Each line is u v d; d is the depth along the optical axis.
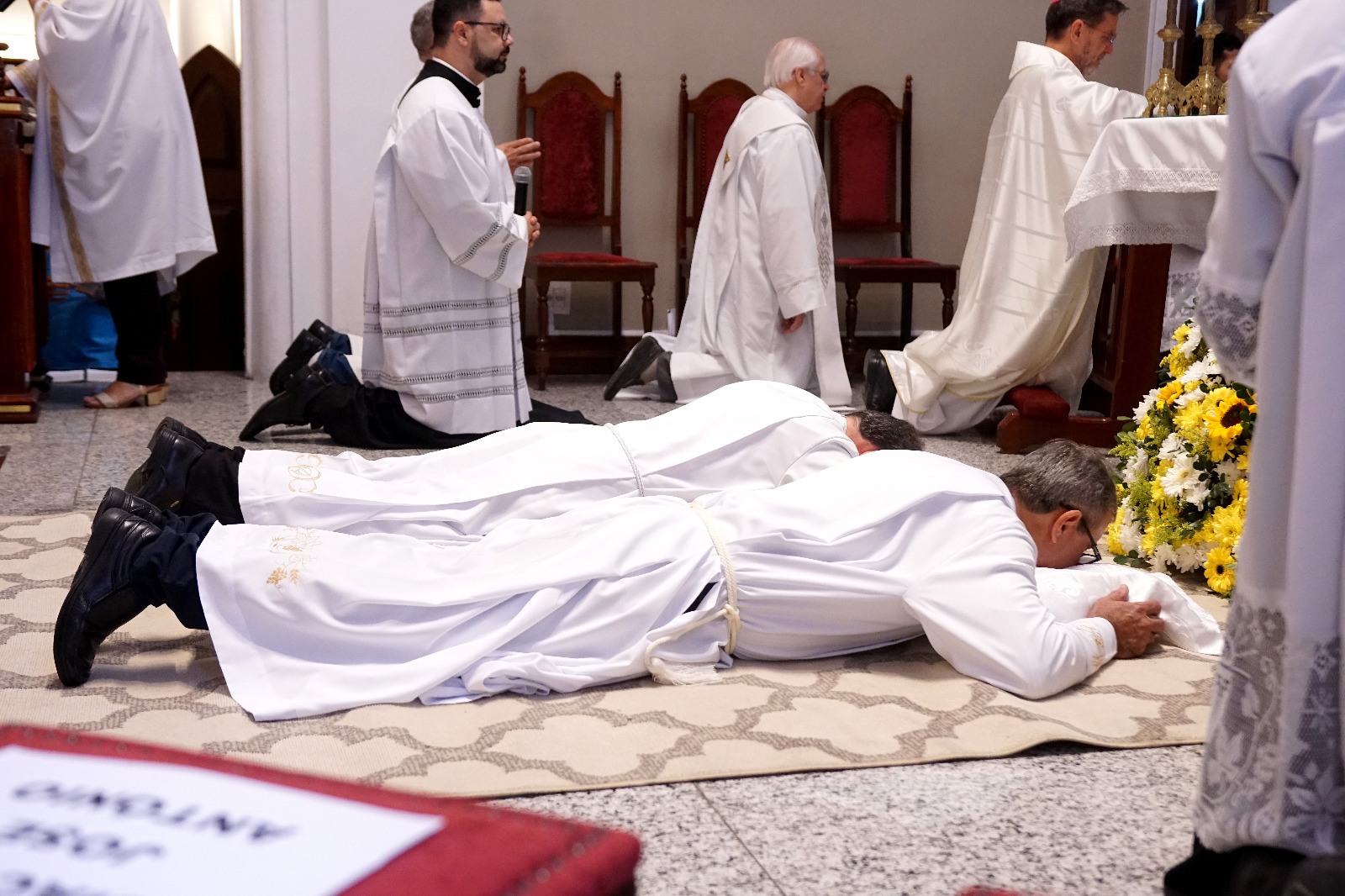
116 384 5.68
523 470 3.03
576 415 5.36
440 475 3.08
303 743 2.04
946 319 7.27
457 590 2.31
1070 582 2.61
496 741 2.07
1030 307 5.38
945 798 1.92
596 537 2.43
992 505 2.49
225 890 0.59
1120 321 5.20
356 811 0.68
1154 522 3.33
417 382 4.89
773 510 2.51
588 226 7.58
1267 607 1.40
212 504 2.87
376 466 3.06
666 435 3.12
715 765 1.99
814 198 6.18
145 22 5.42
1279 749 1.38
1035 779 2.00
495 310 4.96
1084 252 5.23
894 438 3.11
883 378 5.77
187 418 5.41
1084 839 1.79
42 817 0.65
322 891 0.60
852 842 1.76
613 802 1.87
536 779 1.92
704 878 1.65
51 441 4.75
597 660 2.36
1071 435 5.18
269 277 6.51
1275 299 1.35
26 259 5.20
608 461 3.04
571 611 2.37
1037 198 5.44
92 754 0.72
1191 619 2.64
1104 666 2.51
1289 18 1.35
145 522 2.28
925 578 2.40
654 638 2.36
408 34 6.42
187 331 7.05
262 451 3.01
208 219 5.70
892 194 7.80
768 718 2.20
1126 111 5.33
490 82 7.40
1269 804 1.40
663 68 7.61
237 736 2.06
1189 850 1.77
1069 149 5.37
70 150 5.34
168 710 2.16
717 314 6.41
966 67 8.02
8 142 4.98
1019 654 2.31
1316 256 1.30
